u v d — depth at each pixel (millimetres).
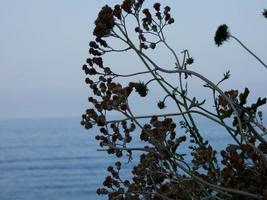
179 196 2695
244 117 2852
